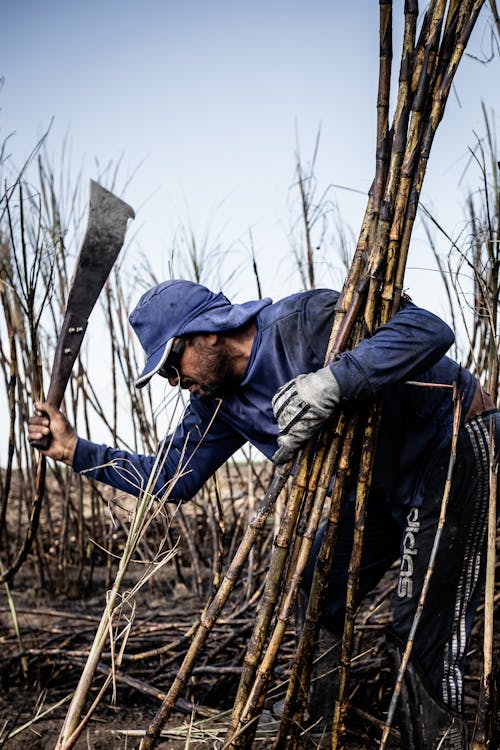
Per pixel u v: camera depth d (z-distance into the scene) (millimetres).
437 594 1684
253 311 1735
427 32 1549
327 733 2016
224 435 1935
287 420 1489
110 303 3264
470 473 1676
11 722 2176
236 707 1548
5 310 2373
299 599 2020
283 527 1533
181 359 1739
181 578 3389
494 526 1584
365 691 2193
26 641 2713
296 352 1680
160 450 1656
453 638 1693
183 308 1721
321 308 1679
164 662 2398
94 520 3430
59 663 2484
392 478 1715
